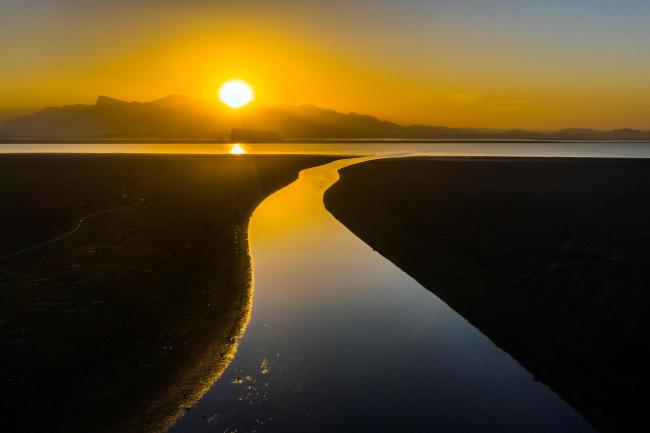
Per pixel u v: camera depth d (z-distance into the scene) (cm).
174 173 4384
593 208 2208
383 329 969
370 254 1537
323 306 1094
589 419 652
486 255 1395
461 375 784
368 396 727
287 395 726
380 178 3797
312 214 2275
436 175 4044
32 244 1587
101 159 6316
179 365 794
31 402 668
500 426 651
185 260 1427
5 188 3139
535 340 866
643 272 1170
